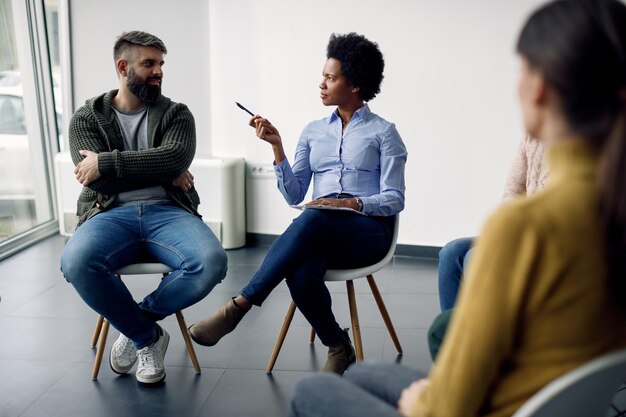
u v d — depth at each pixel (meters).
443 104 4.18
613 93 0.89
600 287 0.91
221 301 3.52
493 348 0.94
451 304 2.40
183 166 2.70
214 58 4.48
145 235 2.65
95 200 2.70
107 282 2.46
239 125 4.54
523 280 0.91
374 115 2.77
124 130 2.74
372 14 4.16
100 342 2.63
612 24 0.88
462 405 0.96
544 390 0.93
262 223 4.64
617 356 0.93
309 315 2.49
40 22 4.71
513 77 4.06
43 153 4.88
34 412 2.38
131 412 2.38
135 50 2.66
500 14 4.00
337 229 2.49
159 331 2.63
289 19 4.31
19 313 3.34
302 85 4.39
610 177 0.89
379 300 2.81
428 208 4.33
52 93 4.87
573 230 0.90
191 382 2.61
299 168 2.85
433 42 4.11
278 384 2.59
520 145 2.57
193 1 4.55
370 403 1.12
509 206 0.94
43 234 4.82
